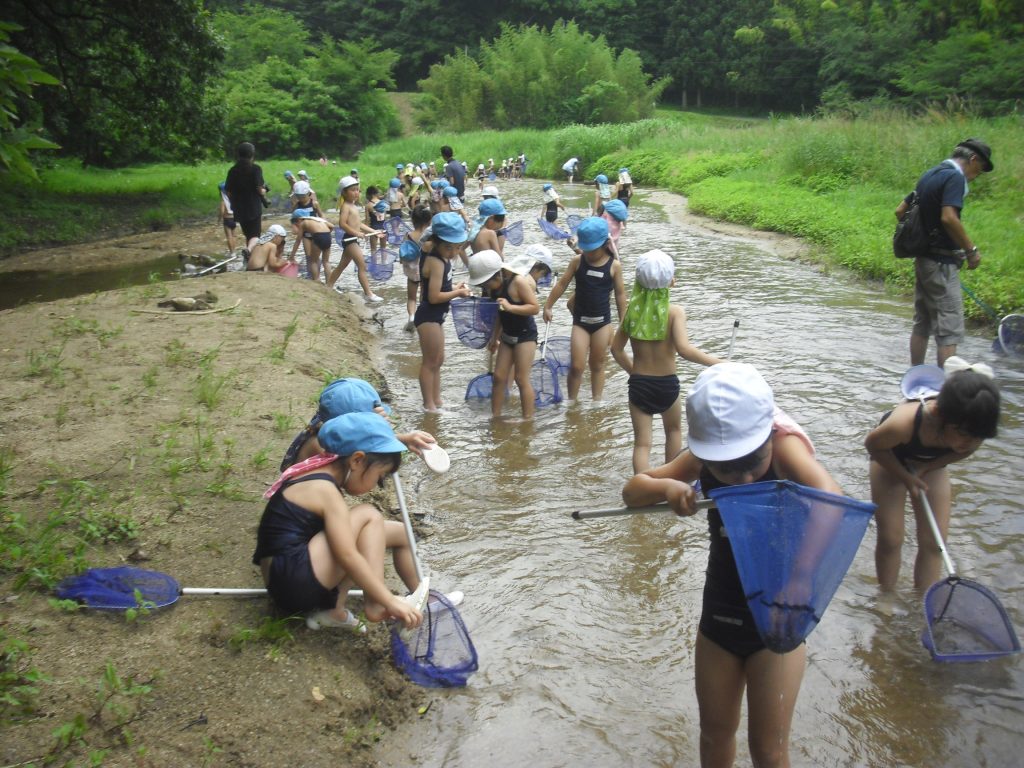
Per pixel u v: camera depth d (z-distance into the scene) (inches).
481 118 2593.5
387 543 179.8
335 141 2369.6
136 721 141.8
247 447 245.9
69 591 169.0
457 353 410.9
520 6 3122.5
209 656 159.0
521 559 221.6
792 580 115.7
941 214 314.3
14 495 207.0
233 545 195.0
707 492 131.5
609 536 232.4
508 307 301.6
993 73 1298.0
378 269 531.2
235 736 142.0
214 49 975.0
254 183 590.9
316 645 166.4
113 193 1028.5
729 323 435.2
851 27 2006.6
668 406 245.9
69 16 888.3
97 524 194.1
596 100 2421.3
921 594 194.4
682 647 185.0
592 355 325.7
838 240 611.2
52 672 149.6
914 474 182.1
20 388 285.1
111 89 980.6
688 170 1208.2
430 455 182.1
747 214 779.4
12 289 582.6
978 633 172.1
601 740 157.8
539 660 181.2
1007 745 154.2
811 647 181.9
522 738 158.2
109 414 264.1
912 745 154.9
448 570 217.0
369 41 2432.3
